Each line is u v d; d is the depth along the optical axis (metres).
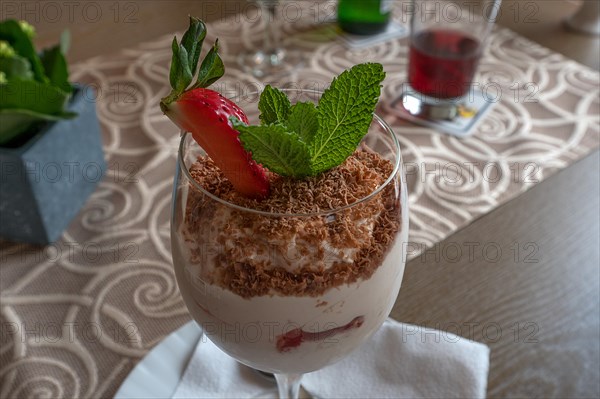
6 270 0.43
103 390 0.36
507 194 0.48
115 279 0.42
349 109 0.28
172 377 0.35
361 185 0.29
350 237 0.27
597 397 0.34
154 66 0.62
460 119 0.56
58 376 0.36
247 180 0.28
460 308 0.38
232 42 0.66
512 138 0.54
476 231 0.43
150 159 0.52
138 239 0.45
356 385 0.35
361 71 0.28
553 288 0.39
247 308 0.28
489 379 0.35
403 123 0.56
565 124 0.55
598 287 0.39
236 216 0.27
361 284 0.27
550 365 0.35
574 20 0.68
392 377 0.35
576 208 0.44
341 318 0.28
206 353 0.36
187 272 0.29
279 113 0.30
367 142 0.31
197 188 0.27
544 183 0.46
